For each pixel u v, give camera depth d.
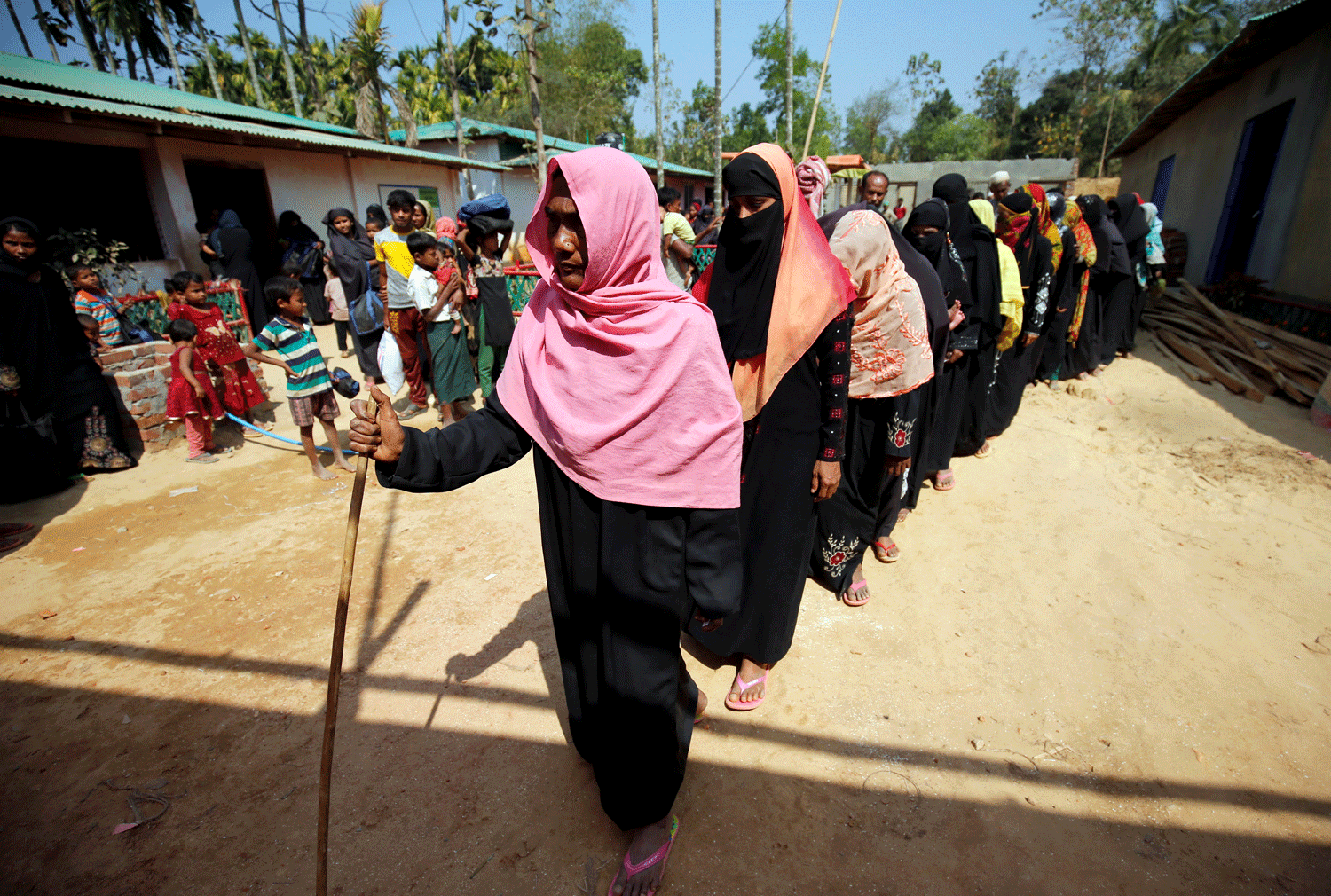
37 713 2.74
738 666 2.90
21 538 4.12
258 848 2.17
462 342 5.93
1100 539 3.96
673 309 1.76
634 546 1.85
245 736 2.61
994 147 46.78
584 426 1.78
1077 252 6.29
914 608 3.36
